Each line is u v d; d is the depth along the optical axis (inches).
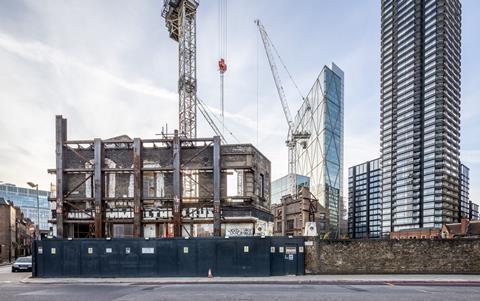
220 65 2790.4
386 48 7071.9
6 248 2261.3
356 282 725.3
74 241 862.5
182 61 2305.6
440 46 6003.9
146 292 610.9
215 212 1053.8
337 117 6471.5
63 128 1124.5
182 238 850.8
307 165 7017.7
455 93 6215.6
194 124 2256.4
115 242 857.5
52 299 550.9
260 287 669.9
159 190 1119.0
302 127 7593.5
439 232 3754.9
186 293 594.6
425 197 5777.6
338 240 852.6
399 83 6624.0
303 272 837.8
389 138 6732.3
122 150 1133.1
